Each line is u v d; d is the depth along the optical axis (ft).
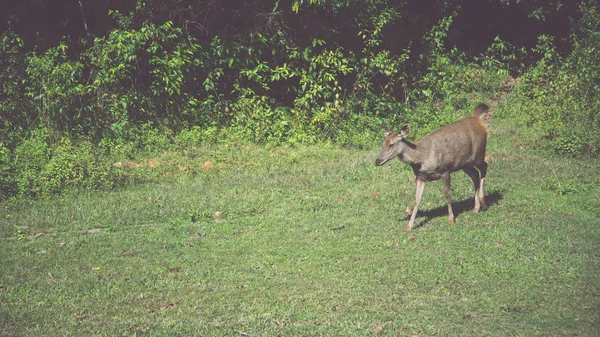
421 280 25.85
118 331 21.57
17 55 50.96
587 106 55.47
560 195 38.11
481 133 34.81
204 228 33.09
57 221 33.81
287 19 57.57
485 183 41.11
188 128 51.52
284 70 54.95
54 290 25.21
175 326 21.90
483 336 20.93
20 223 33.50
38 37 52.47
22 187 37.58
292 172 43.57
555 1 67.21
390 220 34.22
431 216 34.94
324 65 55.67
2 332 21.47
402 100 62.49
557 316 22.27
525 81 61.93
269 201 37.52
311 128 53.31
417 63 64.39
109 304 23.97
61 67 48.32
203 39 57.82
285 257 28.91
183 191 39.06
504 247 29.58
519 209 35.63
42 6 53.06
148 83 53.78
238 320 22.44
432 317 22.44
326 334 21.25
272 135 52.21
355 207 36.47
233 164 45.52
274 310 23.21
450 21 65.41
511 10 69.82
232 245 30.60
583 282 25.31
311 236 31.73
